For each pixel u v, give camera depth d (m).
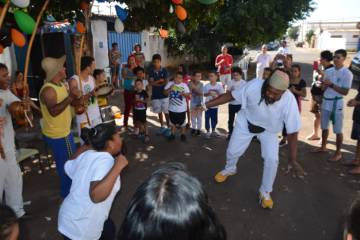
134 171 4.84
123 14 5.32
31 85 8.27
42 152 5.58
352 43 46.69
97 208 2.14
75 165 2.24
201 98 6.20
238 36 16.25
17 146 4.46
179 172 1.05
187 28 6.73
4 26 4.24
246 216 3.63
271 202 3.76
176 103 5.89
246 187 4.31
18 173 3.35
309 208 3.78
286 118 3.50
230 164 4.32
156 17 6.06
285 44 11.95
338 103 4.88
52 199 3.99
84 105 4.14
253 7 14.88
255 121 3.74
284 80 3.26
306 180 4.50
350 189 4.22
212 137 6.37
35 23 3.71
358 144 4.76
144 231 0.92
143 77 6.27
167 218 0.91
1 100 2.97
